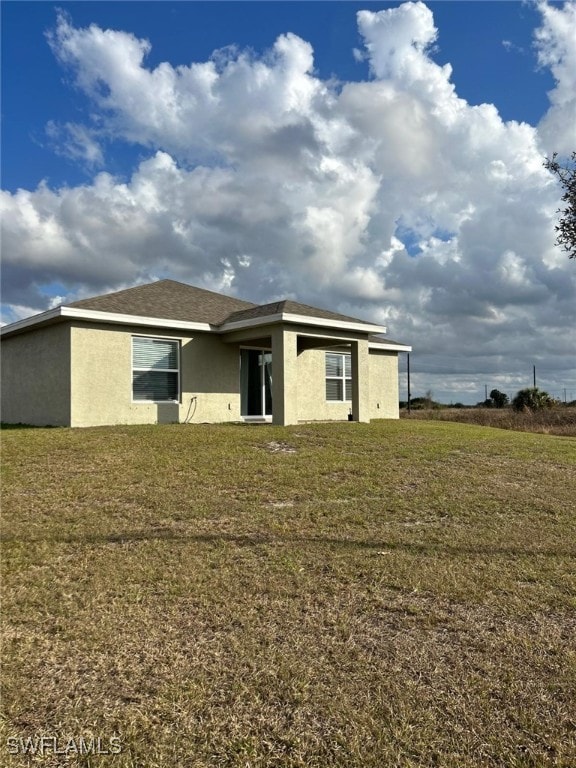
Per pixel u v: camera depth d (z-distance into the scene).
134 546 5.71
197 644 3.78
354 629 3.98
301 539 5.95
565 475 9.39
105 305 14.34
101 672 3.44
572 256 6.97
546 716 2.97
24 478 8.29
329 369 19.67
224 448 10.66
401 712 3.00
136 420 14.60
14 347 16.31
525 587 4.79
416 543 5.86
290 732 2.84
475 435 14.20
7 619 4.18
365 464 9.61
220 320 16.38
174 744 2.76
